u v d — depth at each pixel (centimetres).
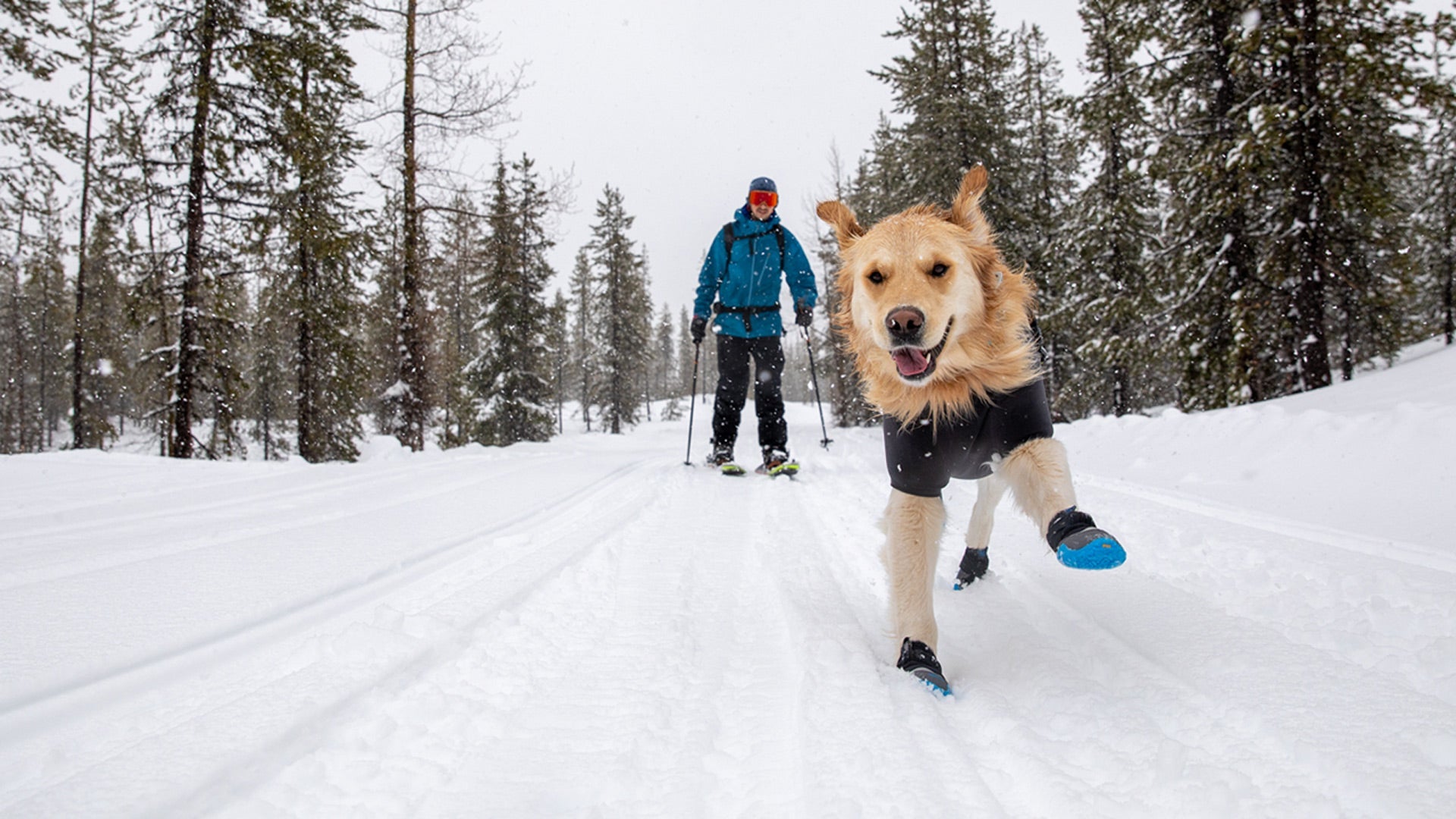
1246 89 1126
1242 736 144
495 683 173
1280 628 211
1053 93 2275
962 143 1641
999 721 155
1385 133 1029
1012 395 220
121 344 2086
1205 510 384
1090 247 1636
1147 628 213
